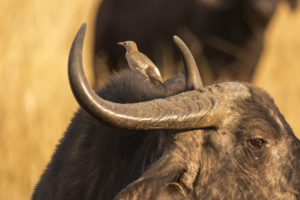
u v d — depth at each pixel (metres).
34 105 28.66
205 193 12.34
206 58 36.22
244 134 12.27
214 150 12.33
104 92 14.89
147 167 12.36
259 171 12.28
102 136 14.23
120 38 37.97
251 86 12.86
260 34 35.84
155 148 12.86
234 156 12.29
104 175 13.88
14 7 34.78
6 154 26.69
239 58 36.06
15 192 25.58
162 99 11.92
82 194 14.16
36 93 29.58
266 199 12.27
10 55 31.36
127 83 14.63
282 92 36.28
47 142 27.30
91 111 10.96
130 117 11.28
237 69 36.09
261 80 38.84
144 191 11.41
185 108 11.90
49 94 29.92
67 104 29.72
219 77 35.91
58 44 34.03
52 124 28.22
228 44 36.12
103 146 14.11
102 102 11.00
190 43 36.38
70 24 36.38
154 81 14.84
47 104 29.28
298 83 38.59
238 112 12.36
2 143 27.06
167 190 12.19
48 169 15.46
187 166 12.25
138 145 13.56
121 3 38.50
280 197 12.26
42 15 35.12
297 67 41.25
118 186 13.55
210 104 12.16
